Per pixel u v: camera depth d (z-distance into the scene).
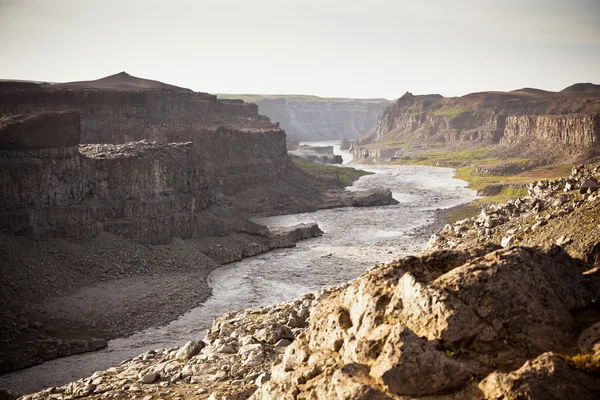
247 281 101.06
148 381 36.00
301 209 180.38
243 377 33.75
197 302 88.50
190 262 109.00
